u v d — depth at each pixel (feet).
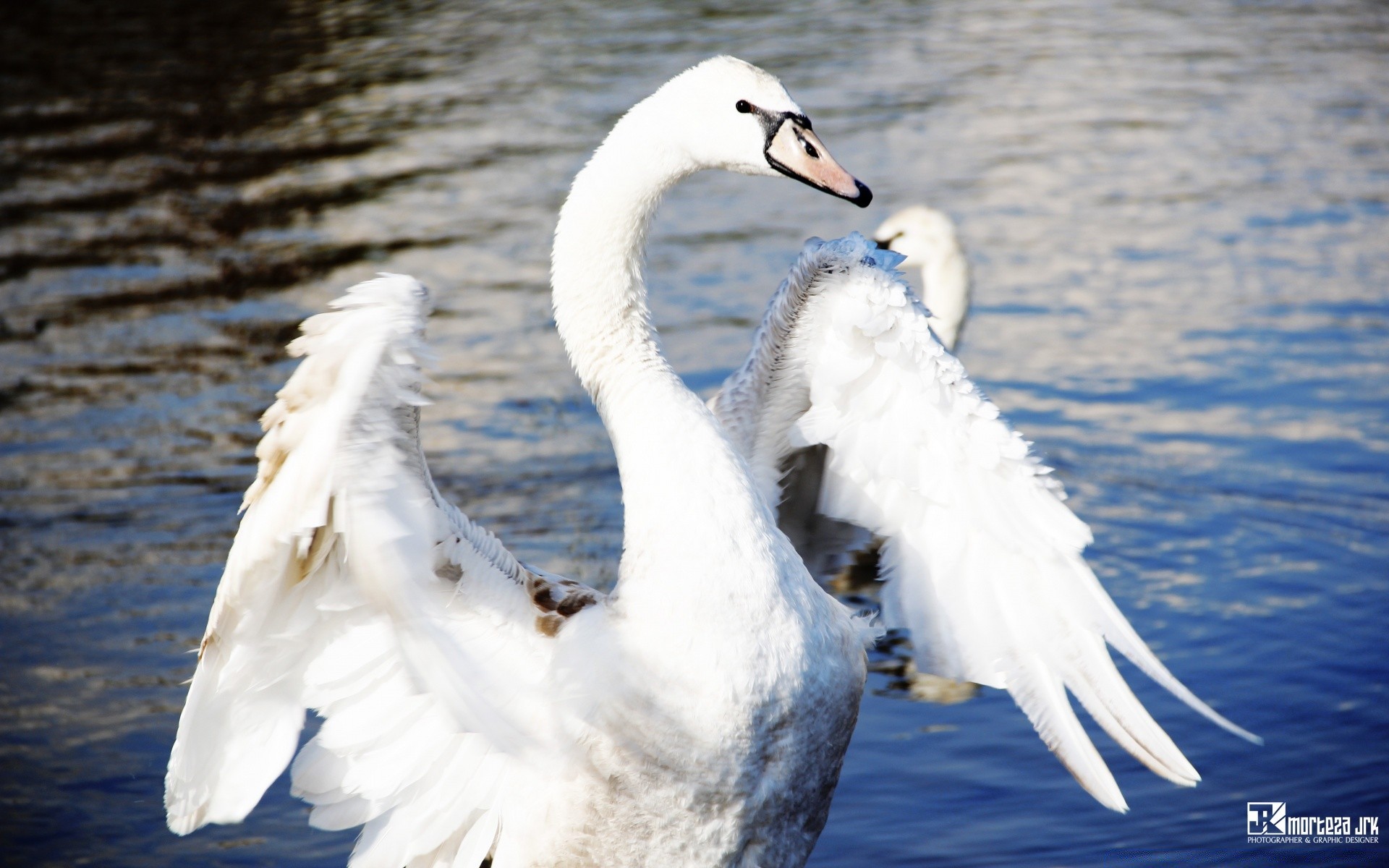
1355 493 28.40
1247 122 57.31
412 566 12.12
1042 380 34.32
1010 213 46.75
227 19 77.30
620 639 13.80
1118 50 70.64
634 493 14.24
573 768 13.92
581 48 69.51
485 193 48.62
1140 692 21.88
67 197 49.32
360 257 43.01
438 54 69.21
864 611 23.76
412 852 14.57
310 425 12.17
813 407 15.81
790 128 15.19
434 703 13.97
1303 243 43.34
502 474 29.73
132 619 24.06
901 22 76.74
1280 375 34.17
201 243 44.62
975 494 15.42
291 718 13.97
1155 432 31.42
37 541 26.76
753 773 13.94
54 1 80.94
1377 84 62.80
